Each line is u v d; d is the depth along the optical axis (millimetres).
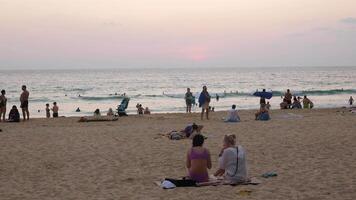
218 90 92438
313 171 11227
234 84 117812
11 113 26266
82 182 10492
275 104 55938
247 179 9945
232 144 10305
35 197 9125
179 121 26062
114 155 14148
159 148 15391
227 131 19719
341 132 18750
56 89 95000
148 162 12961
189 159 10039
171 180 9867
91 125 24094
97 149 15336
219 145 15945
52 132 20219
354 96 69375
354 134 18062
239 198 8586
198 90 92938
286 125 21922
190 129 18094
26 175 11461
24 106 26891
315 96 70250
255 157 13492
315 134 18250
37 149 15445
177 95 72875
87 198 8945
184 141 17031
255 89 94062
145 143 16594
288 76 176500
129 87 105000
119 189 9688
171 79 152000
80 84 117938
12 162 13203
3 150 15273
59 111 49312
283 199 8484
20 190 9797
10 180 10898
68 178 10984
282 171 11336
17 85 111688
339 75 182750
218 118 27812
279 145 15641
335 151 14289
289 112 32875
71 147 15820
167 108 51562
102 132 20094
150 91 89875
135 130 20844
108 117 29484
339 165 11945
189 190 9352
